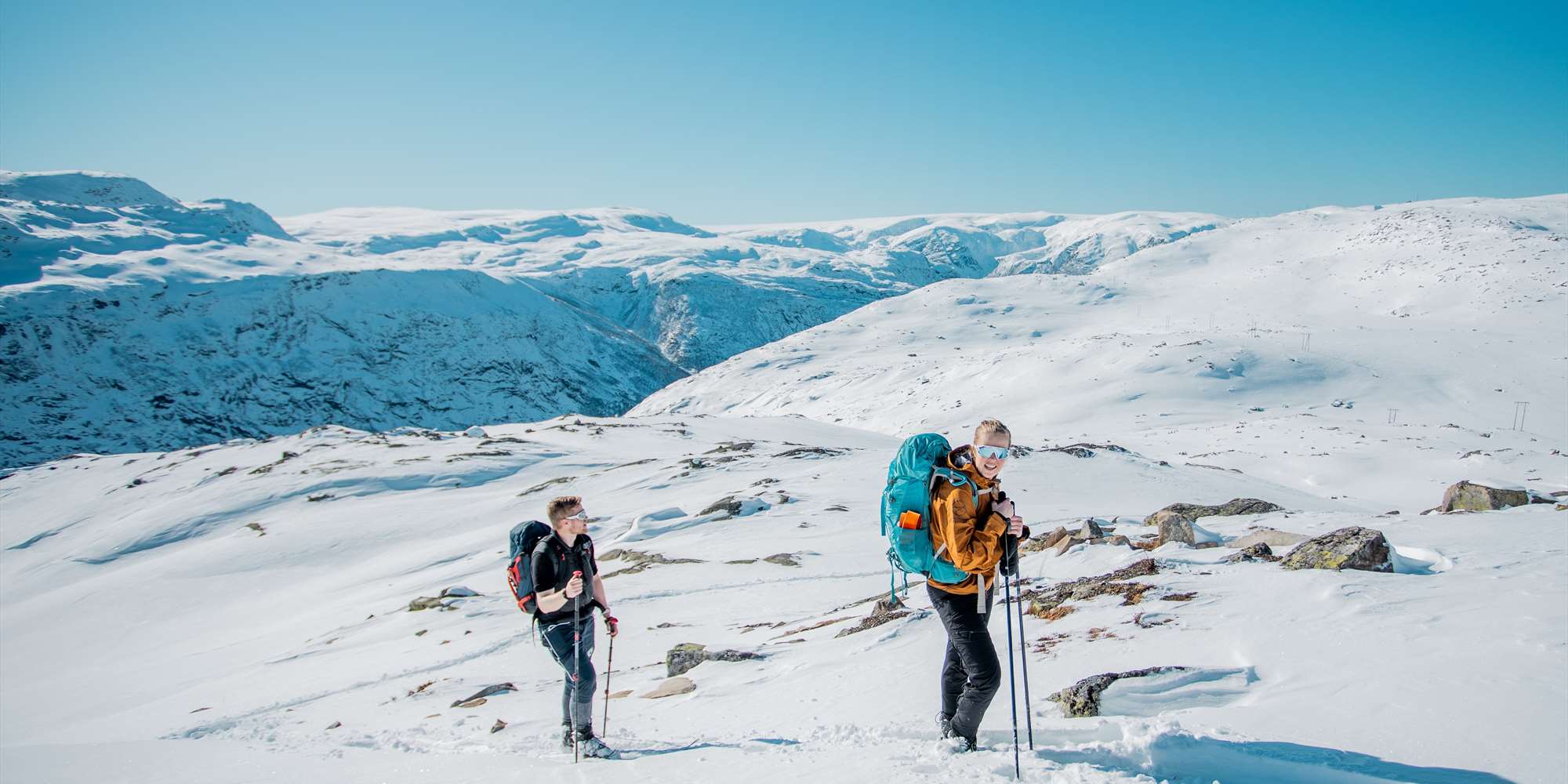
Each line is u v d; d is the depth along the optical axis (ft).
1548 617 13.89
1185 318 520.01
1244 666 14.44
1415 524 30.58
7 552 162.50
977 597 12.13
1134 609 20.40
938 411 361.92
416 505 145.38
